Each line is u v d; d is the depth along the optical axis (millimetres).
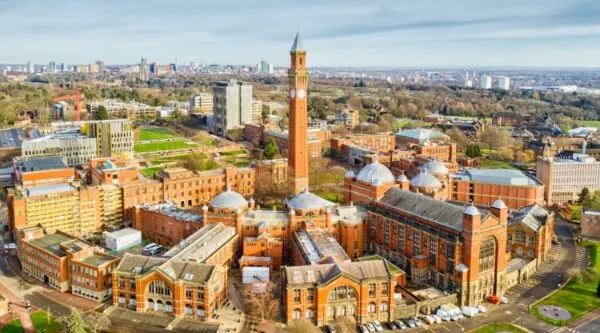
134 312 159750
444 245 178125
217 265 165500
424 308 166375
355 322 159125
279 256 198000
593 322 161375
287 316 156875
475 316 165750
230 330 152000
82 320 144375
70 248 179125
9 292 175750
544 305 173000
